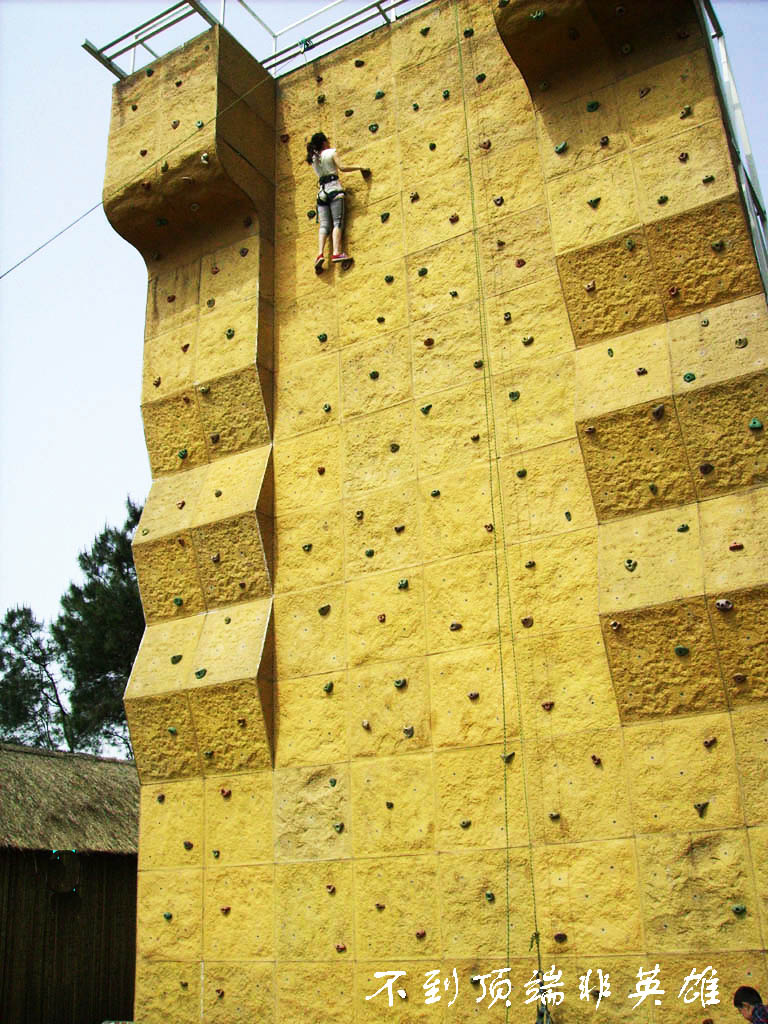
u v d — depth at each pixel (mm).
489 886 7801
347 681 9008
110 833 15000
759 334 7711
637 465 7973
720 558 7379
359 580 9234
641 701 7527
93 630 27438
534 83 9328
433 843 8164
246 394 10266
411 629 8828
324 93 11164
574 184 8875
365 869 8406
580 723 7793
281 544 9789
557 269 8773
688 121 8445
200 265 11094
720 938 6801
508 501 8672
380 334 9883
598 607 7734
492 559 8594
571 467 8453
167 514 10375
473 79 10109
